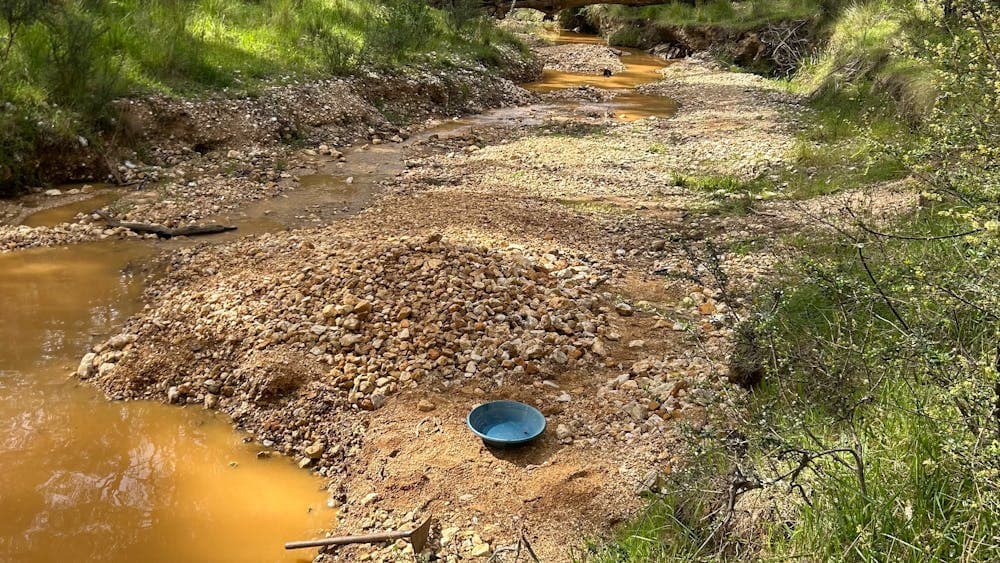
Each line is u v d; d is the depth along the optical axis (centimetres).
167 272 679
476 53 1750
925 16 1027
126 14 1186
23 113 910
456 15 1808
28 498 400
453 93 1506
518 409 438
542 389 473
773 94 1608
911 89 1063
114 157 967
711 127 1317
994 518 263
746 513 324
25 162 891
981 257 295
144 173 963
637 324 554
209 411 480
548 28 2911
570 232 764
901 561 268
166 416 476
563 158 1109
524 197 900
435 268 579
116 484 414
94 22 1067
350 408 461
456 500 383
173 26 1207
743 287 593
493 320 531
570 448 418
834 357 382
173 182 940
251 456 441
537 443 422
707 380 441
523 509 375
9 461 427
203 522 388
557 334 522
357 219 805
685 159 1098
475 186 952
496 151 1157
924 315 373
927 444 309
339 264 595
